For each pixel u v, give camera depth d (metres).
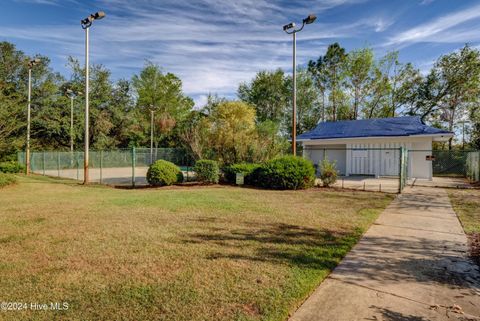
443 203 8.41
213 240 4.73
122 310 2.64
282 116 40.34
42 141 32.06
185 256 3.99
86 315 2.56
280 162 11.76
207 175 13.02
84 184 13.73
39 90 30.78
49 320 2.48
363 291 3.04
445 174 21.47
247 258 3.93
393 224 5.92
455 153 21.92
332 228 5.54
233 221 6.04
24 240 4.72
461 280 3.31
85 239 4.77
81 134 32.72
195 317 2.53
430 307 2.73
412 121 18.52
